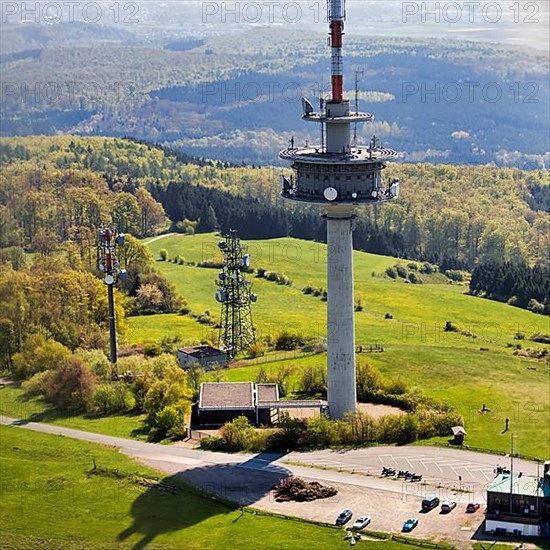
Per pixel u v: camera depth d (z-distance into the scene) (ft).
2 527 328.90
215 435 409.69
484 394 473.26
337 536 306.35
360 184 399.44
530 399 466.29
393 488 346.54
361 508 328.90
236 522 322.14
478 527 309.22
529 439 403.13
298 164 402.31
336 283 413.59
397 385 463.83
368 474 362.12
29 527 328.29
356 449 391.65
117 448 403.75
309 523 317.63
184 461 383.65
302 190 405.80
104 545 313.73
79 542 317.01
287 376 495.00
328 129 403.54
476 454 382.42
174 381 454.81
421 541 298.76
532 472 359.46
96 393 465.47
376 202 399.85
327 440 398.21
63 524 330.54
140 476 366.02
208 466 376.68
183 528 321.32
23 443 412.57
